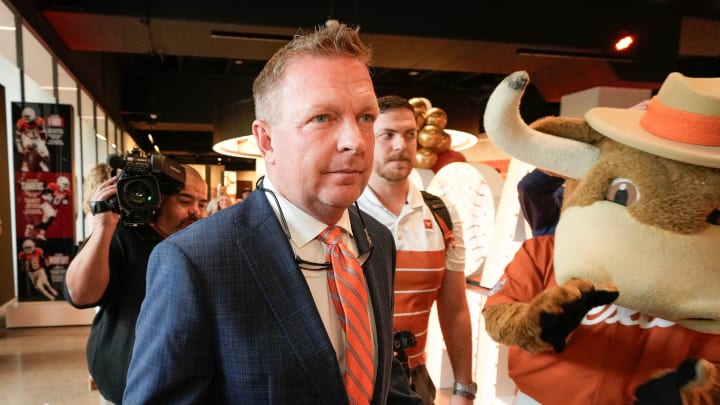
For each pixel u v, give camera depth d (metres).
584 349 1.05
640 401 0.90
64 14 4.86
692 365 0.84
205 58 9.63
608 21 5.98
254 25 5.31
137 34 5.51
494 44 5.86
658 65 6.18
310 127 0.71
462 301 1.61
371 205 1.53
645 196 0.89
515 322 0.95
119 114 9.71
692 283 0.85
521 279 1.16
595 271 0.88
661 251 0.86
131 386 0.69
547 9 5.85
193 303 0.67
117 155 1.43
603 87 6.71
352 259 0.80
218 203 7.74
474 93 10.73
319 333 0.71
